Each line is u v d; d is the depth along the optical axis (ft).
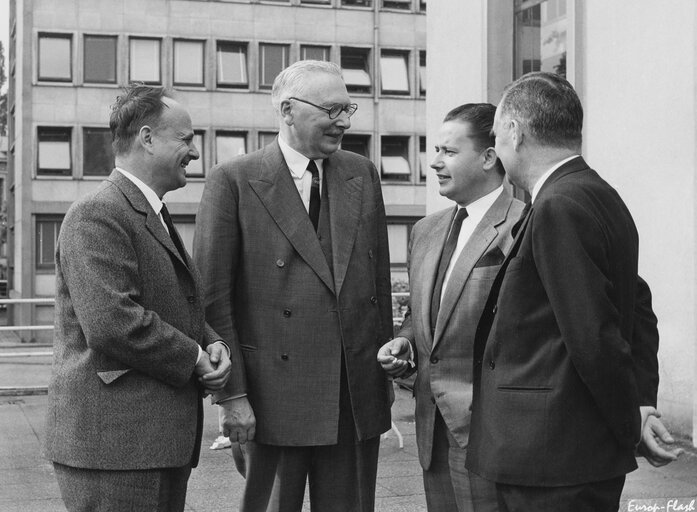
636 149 24.14
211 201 11.98
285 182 12.06
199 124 112.88
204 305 11.32
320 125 11.84
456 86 34.14
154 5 111.45
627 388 8.45
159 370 10.11
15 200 122.11
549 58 28.63
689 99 22.49
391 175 119.96
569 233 8.58
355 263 12.21
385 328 12.74
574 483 8.66
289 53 115.75
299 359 11.88
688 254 22.53
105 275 9.88
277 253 11.93
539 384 8.87
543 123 9.39
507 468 8.89
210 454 23.03
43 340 108.99
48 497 18.97
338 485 12.25
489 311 9.64
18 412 30.27
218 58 113.80
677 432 22.91
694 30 22.04
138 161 10.66
